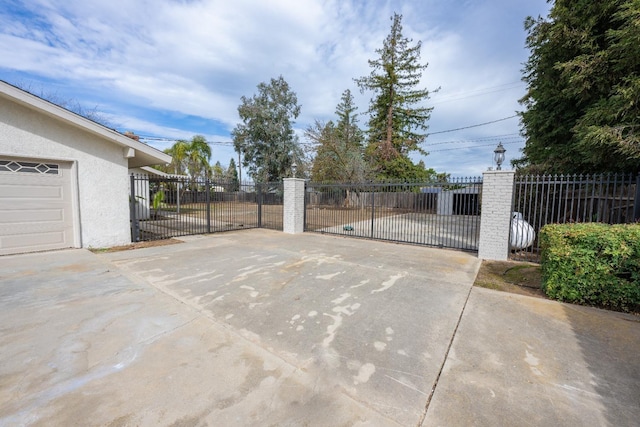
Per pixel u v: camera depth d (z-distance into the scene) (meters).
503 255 6.36
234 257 6.44
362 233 10.67
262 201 12.91
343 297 4.12
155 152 7.98
